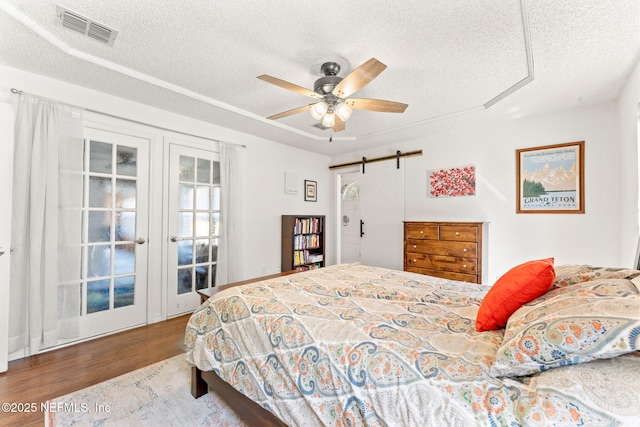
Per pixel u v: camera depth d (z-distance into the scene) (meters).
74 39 1.88
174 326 2.96
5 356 2.04
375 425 0.94
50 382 1.93
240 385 1.39
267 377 1.27
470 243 3.28
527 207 3.23
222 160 3.58
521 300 1.23
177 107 3.01
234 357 1.46
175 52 2.02
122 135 2.83
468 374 0.92
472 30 1.74
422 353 1.04
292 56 2.05
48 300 2.33
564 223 3.01
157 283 3.09
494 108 2.97
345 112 2.18
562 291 1.16
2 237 2.02
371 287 1.96
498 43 1.87
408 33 1.77
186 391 1.85
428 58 2.05
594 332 0.79
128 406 1.69
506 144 3.39
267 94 2.74
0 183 2.01
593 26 1.68
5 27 1.72
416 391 0.90
